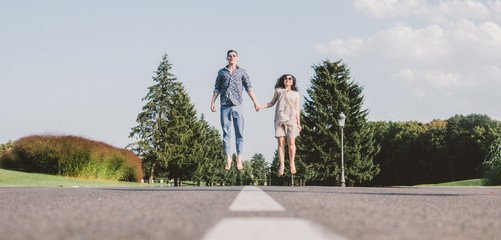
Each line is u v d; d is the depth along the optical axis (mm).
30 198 3719
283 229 1772
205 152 52250
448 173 58656
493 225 2061
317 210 2623
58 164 18750
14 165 18938
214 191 5219
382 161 62406
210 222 2002
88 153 19359
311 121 36656
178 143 43000
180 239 1514
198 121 49094
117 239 1516
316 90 36406
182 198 3602
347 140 35406
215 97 7535
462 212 2693
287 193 4754
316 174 36281
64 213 2398
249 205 2961
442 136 55594
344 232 1712
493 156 18422
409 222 2080
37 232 1686
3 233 1659
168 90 43625
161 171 44125
